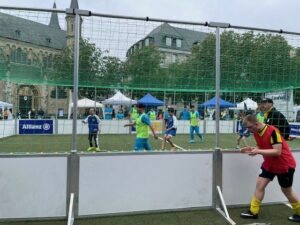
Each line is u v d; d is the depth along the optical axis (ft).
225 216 15.55
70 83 19.75
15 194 14.85
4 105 38.83
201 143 50.03
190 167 16.70
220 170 17.03
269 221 15.38
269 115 18.71
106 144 44.62
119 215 15.79
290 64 20.06
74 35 15.29
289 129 18.56
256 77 20.45
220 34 18.19
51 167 15.11
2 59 17.78
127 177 15.90
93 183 15.47
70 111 23.47
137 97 26.63
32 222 14.82
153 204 16.22
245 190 17.44
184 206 16.61
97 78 17.60
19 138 29.99
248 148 15.80
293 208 15.53
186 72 18.43
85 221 15.03
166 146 46.03
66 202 15.21
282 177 15.44
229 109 31.40
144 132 26.61
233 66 19.48
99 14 15.39
